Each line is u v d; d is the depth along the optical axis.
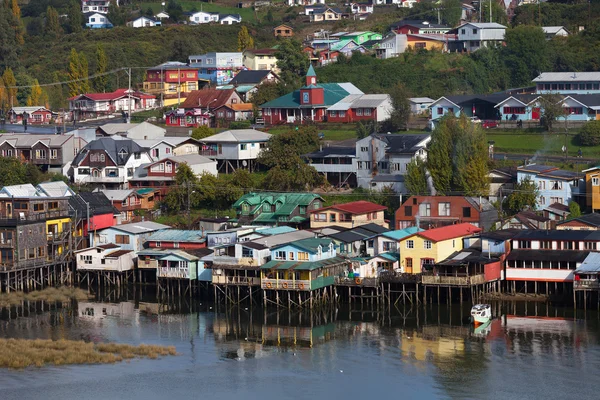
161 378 166.88
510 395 156.38
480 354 175.50
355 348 181.12
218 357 178.00
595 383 160.25
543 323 192.25
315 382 164.38
